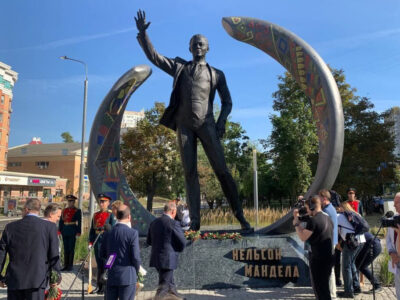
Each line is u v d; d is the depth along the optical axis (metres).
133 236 3.74
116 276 3.63
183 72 6.94
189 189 6.90
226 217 14.24
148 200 23.59
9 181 37.41
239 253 6.10
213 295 5.54
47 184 43.56
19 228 3.60
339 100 6.02
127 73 6.84
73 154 53.41
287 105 21.55
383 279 6.14
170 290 4.51
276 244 6.14
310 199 4.17
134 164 22.75
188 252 6.09
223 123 6.96
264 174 32.47
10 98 42.41
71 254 8.24
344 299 5.28
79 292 6.02
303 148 21.06
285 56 6.79
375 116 24.42
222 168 6.84
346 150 23.36
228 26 7.18
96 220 6.08
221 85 7.14
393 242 4.04
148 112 23.44
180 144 6.91
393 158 24.69
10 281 3.47
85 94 17.14
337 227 5.27
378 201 28.72
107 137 7.27
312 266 4.06
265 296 5.44
